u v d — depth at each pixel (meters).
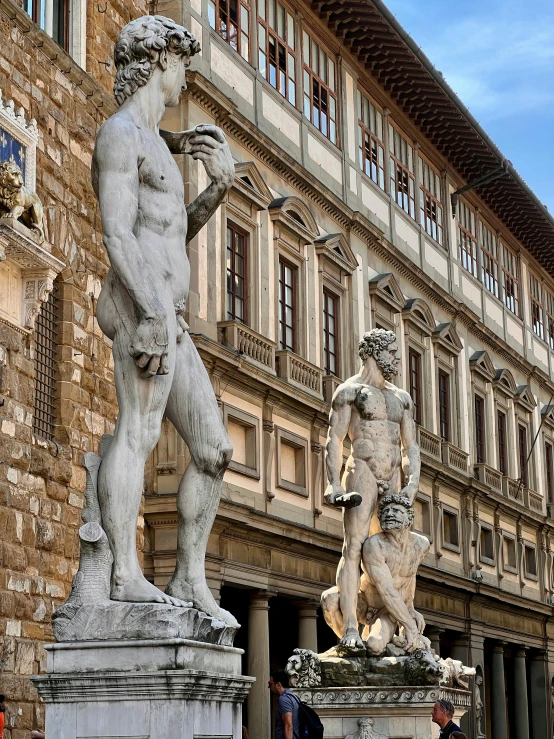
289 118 36.41
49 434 17.17
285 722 12.42
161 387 7.58
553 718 53.44
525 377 55.25
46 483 16.50
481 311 51.00
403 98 43.81
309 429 35.47
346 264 38.31
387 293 40.91
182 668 6.90
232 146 33.03
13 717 15.09
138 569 7.41
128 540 7.40
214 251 31.41
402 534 13.91
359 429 14.18
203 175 31.34
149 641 6.95
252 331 32.25
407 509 13.91
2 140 15.88
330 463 14.05
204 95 31.30
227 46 33.22
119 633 7.09
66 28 18.80
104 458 7.52
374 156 42.41
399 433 14.33
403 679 13.36
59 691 6.97
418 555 14.05
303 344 35.69
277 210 34.25
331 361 37.78
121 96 7.96
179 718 6.79
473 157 48.28
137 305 7.44
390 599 13.72
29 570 15.90
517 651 51.34
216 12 32.84
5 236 15.12
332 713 13.39
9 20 16.39
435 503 43.34
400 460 14.34
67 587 16.83
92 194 18.56
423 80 42.50
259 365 32.53
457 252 49.03
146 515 28.72
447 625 43.66
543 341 58.72
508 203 52.34
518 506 50.59
